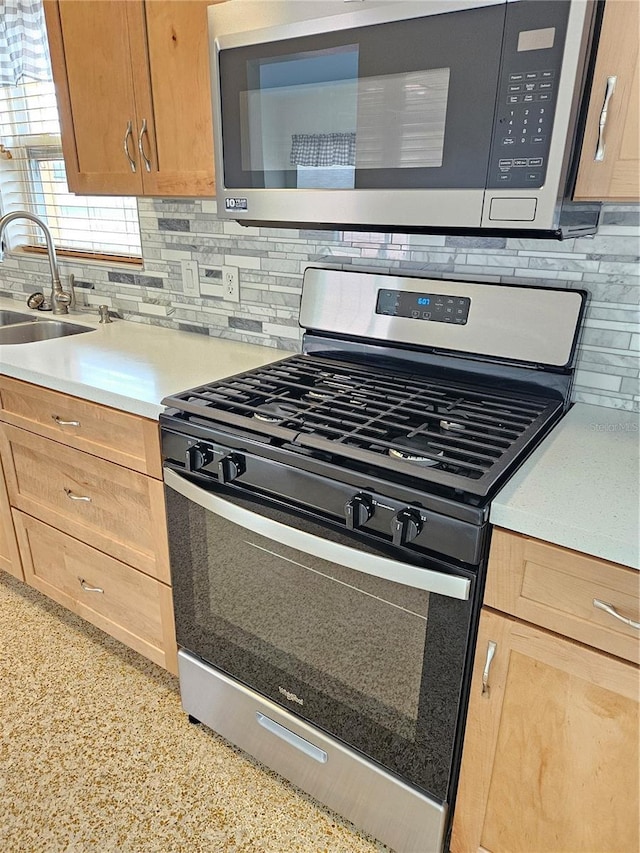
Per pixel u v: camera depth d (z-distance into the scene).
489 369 1.39
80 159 1.70
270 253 1.74
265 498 1.17
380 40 1.02
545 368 1.32
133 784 1.45
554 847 1.07
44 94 2.26
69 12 1.52
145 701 1.69
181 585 1.47
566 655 0.94
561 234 1.03
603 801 0.99
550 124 0.91
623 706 0.91
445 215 1.05
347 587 1.12
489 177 0.98
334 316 1.59
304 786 1.39
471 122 0.97
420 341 1.44
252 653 1.36
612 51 0.89
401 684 1.12
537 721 1.01
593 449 1.12
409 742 1.15
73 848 1.31
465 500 0.94
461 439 1.07
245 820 1.37
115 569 1.66
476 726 1.07
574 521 0.87
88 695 1.70
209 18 1.22
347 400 1.31
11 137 2.45
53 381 1.54
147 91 1.46
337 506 1.06
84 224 2.33
